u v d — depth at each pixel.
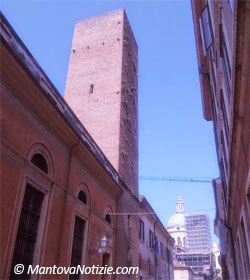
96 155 15.21
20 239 8.80
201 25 15.64
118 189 17.78
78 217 12.60
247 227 9.23
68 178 11.88
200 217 124.25
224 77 10.02
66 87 23.83
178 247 86.56
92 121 21.34
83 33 26.44
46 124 10.59
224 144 14.41
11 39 9.09
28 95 9.46
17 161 8.81
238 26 5.25
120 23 25.50
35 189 9.76
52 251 10.12
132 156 22.58
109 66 23.48
